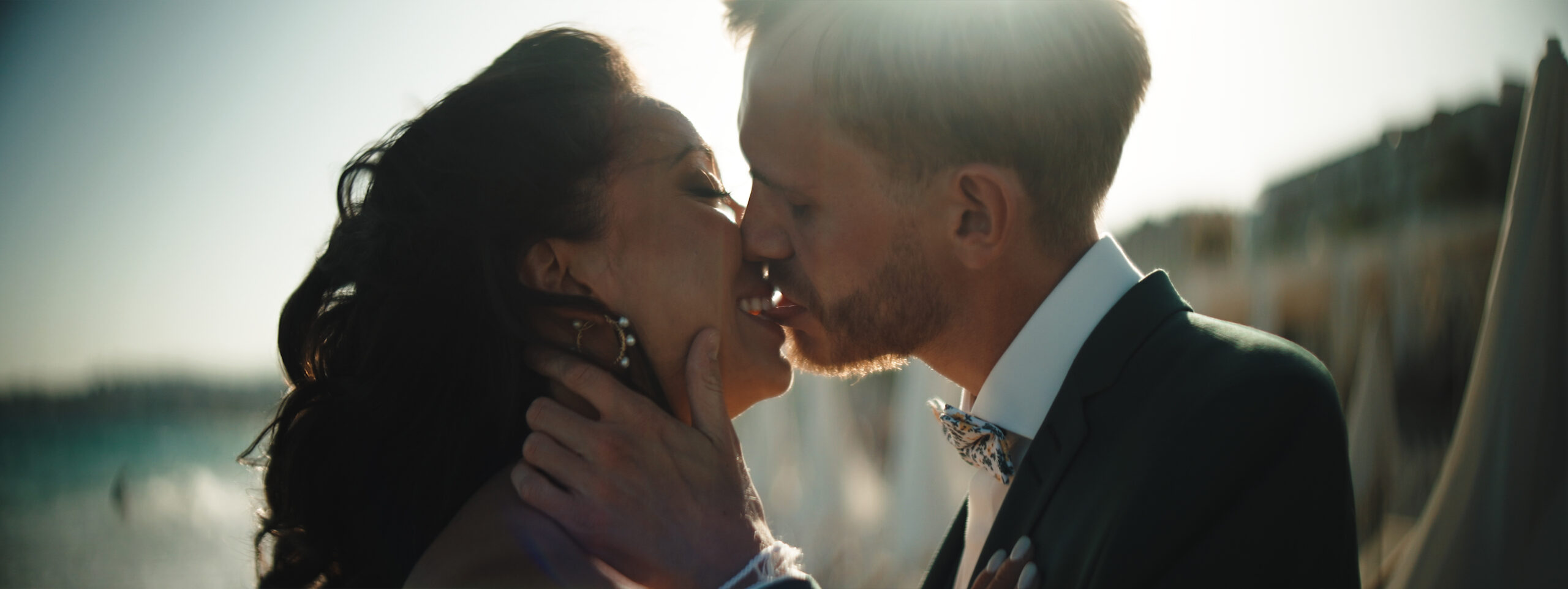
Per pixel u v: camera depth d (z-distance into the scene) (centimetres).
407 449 154
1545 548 203
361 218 159
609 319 161
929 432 652
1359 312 723
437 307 154
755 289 186
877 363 179
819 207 171
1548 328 208
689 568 145
